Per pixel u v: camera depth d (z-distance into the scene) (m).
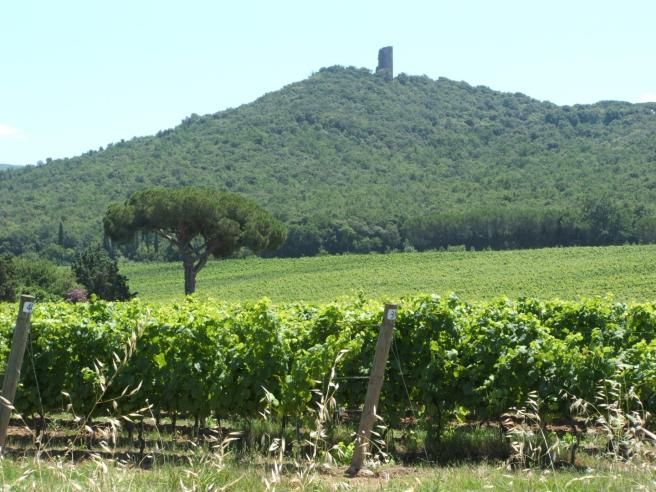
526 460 10.79
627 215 130.50
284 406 13.36
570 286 86.81
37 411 14.57
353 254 132.12
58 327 14.25
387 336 9.95
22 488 6.27
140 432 12.04
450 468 11.14
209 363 14.04
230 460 9.80
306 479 5.39
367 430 9.84
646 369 12.53
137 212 59.88
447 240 137.38
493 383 13.66
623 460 7.09
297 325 15.62
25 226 149.62
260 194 188.12
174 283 105.94
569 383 12.82
